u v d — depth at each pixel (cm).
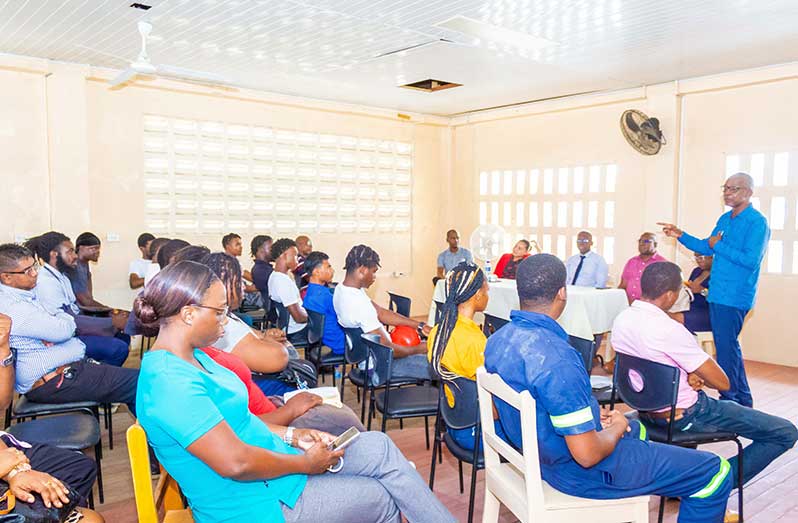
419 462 312
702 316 491
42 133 515
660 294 236
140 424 148
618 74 559
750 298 397
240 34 434
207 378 151
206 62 520
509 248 759
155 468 255
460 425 222
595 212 665
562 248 701
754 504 265
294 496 155
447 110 769
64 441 221
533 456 171
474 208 803
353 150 726
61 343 265
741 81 539
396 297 469
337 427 211
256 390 215
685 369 230
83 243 439
